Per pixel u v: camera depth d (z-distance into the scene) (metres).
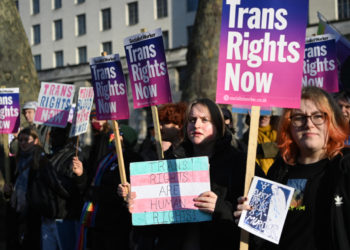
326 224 1.72
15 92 4.50
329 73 3.46
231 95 2.06
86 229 3.23
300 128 1.90
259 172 2.22
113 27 27.55
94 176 3.31
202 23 6.88
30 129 4.08
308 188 1.82
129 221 3.16
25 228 3.92
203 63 6.77
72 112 5.34
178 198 2.24
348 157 1.74
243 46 2.07
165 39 26.08
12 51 6.27
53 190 3.52
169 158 2.54
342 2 19.55
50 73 28.52
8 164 4.39
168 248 2.28
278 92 2.01
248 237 1.94
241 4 2.08
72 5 29.03
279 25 2.04
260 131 3.86
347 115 3.10
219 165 2.32
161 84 2.77
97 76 3.11
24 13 31.06
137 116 23.33
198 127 2.33
